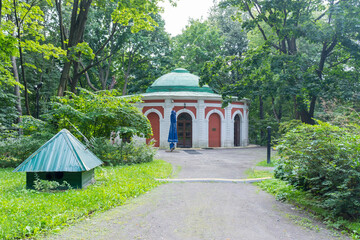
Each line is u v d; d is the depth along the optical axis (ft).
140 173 33.17
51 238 14.52
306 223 17.33
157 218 18.07
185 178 32.04
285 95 59.77
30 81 104.06
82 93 49.93
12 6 50.78
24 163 23.76
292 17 61.62
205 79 70.33
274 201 22.47
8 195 21.25
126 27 105.19
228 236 15.31
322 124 20.20
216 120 87.61
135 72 133.90
